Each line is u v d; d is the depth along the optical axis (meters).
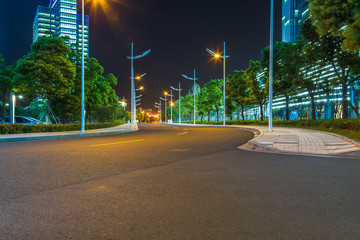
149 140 14.19
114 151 9.44
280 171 5.93
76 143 12.56
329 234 2.73
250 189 4.43
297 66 25.73
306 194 4.12
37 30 143.25
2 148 10.50
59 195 4.11
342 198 3.92
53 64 22.27
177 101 100.00
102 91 35.09
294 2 137.62
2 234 2.75
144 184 4.77
